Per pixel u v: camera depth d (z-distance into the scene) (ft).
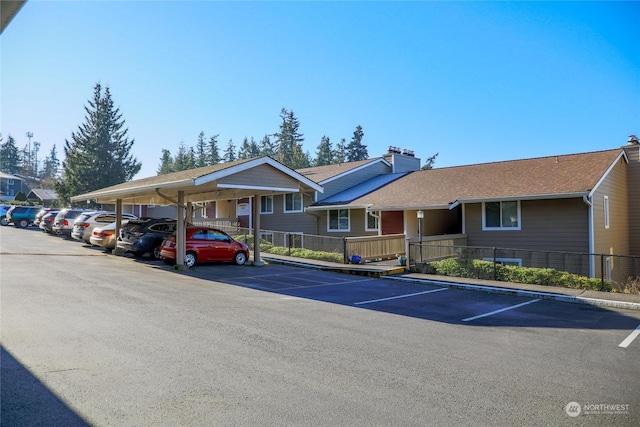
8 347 19.62
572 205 56.29
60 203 179.63
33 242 70.95
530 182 62.39
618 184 67.67
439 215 73.15
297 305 32.12
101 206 164.45
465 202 63.57
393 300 36.50
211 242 54.24
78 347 20.03
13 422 13.00
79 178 177.17
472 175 74.08
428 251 56.85
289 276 48.14
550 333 26.40
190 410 14.17
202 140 294.66
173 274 45.37
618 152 66.90
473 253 61.93
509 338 24.85
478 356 21.08
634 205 71.41
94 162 180.86
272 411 14.28
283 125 254.68
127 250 56.80
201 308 29.22
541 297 39.75
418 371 18.60
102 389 15.58
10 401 14.38
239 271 50.60
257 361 19.11
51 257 52.90
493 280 48.14
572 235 56.24
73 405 14.28
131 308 28.19
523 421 14.17
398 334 24.82
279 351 20.63
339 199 81.25
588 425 14.03
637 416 14.75
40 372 16.90
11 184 326.85
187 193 62.08
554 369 19.43
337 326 26.08
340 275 51.39
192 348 20.57
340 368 18.60
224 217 105.91
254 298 34.01
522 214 60.34
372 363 19.43
